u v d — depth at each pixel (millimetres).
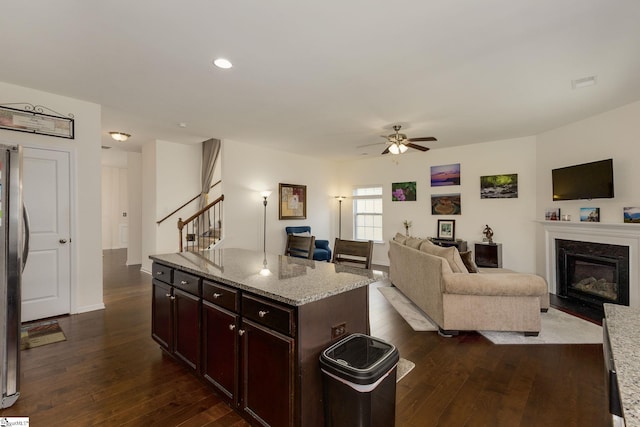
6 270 1945
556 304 4250
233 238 5852
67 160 3607
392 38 2381
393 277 5188
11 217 1968
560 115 4227
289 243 3402
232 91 3416
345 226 7996
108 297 4383
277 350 1611
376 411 1485
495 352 2793
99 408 1961
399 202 7012
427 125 4703
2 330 1931
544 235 5031
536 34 2322
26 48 2514
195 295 2230
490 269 4496
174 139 5840
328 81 3152
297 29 2260
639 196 3723
